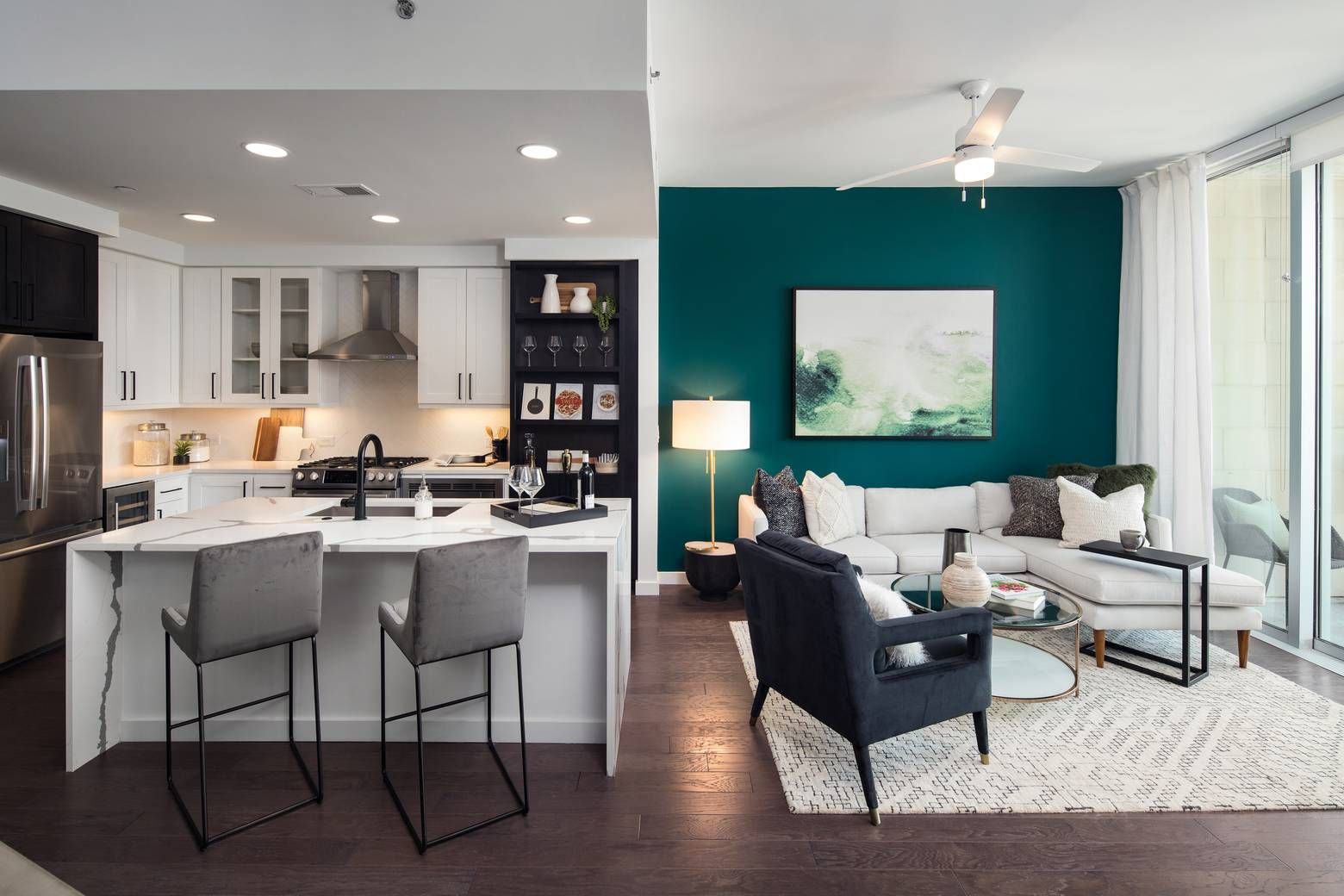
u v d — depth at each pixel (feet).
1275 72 10.85
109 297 14.48
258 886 6.44
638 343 16.29
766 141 13.75
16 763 8.56
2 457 11.16
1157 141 13.70
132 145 9.59
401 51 7.66
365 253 16.65
